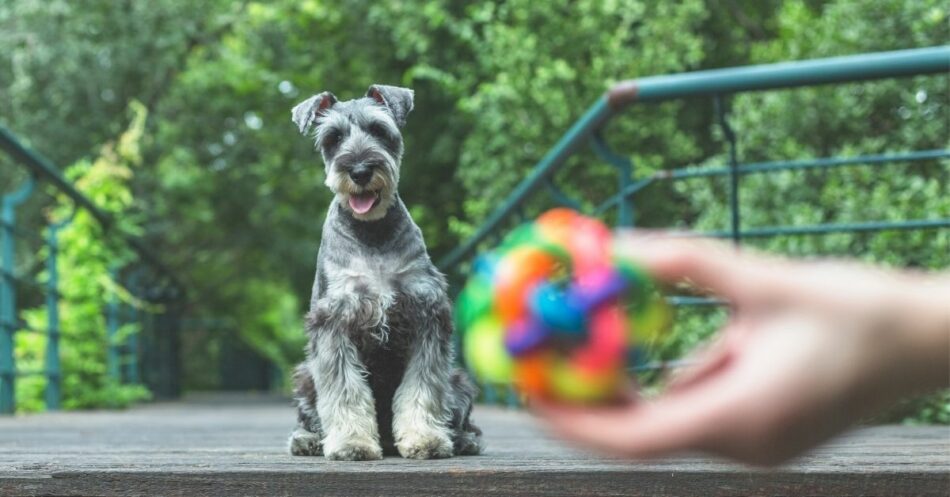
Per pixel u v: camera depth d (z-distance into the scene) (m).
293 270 16.86
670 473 2.19
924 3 7.15
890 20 7.37
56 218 9.73
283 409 10.46
